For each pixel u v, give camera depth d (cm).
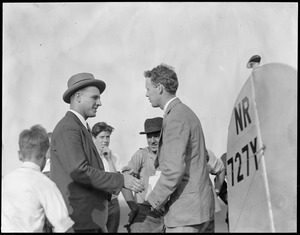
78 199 251
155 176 291
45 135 220
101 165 271
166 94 250
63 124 257
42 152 218
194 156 243
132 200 292
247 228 257
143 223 284
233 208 267
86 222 251
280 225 248
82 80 272
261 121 256
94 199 255
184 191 241
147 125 307
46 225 221
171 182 233
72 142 251
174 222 242
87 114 274
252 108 260
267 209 249
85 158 254
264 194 251
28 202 206
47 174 296
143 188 258
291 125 249
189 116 244
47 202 209
